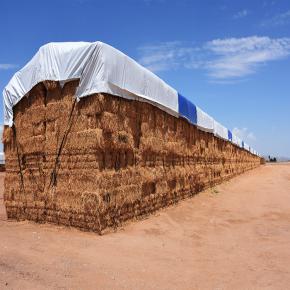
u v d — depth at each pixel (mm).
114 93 9195
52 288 5367
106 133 8961
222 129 22719
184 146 14898
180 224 10570
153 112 11727
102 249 7512
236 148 30422
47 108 9844
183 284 5977
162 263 6961
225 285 5988
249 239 9172
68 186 9164
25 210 10570
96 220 8586
